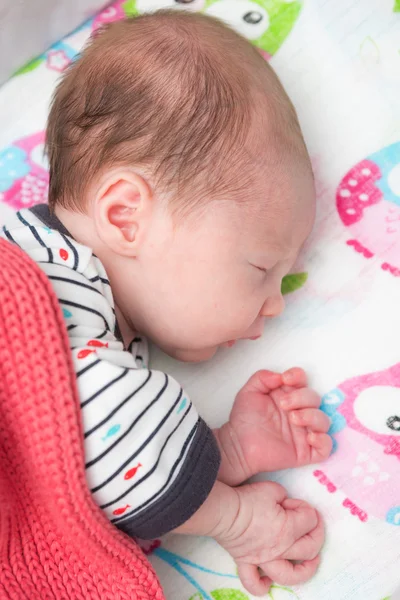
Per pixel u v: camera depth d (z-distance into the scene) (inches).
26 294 33.5
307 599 38.7
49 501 34.6
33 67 51.4
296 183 39.6
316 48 47.9
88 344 35.2
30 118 51.1
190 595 40.1
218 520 38.0
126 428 33.9
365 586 38.4
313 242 45.8
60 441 33.0
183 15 42.0
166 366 45.7
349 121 46.8
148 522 35.4
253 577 39.0
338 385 42.8
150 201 37.9
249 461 40.8
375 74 47.1
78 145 39.2
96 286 38.3
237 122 38.3
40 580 36.0
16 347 33.1
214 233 38.0
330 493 40.6
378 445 40.9
